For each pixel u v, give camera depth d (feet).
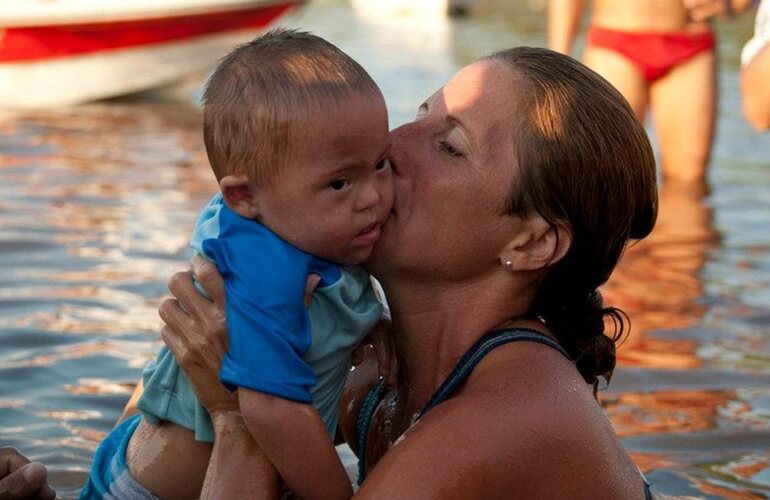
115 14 39.75
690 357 16.01
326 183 7.93
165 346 8.65
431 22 68.44
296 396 7.80
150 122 36.78
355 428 9.70
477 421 7.72
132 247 20.86
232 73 8.07
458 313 8.64
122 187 25.98
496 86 8.41
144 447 8.75
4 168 27.71
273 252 7.95
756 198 27.04
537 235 8.35
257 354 7.77
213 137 8.12
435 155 8.46
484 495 7.61
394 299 8.77
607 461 7.98
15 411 13.57
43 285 18.38
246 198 8.08
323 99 7.84
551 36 28.30
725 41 58.95
